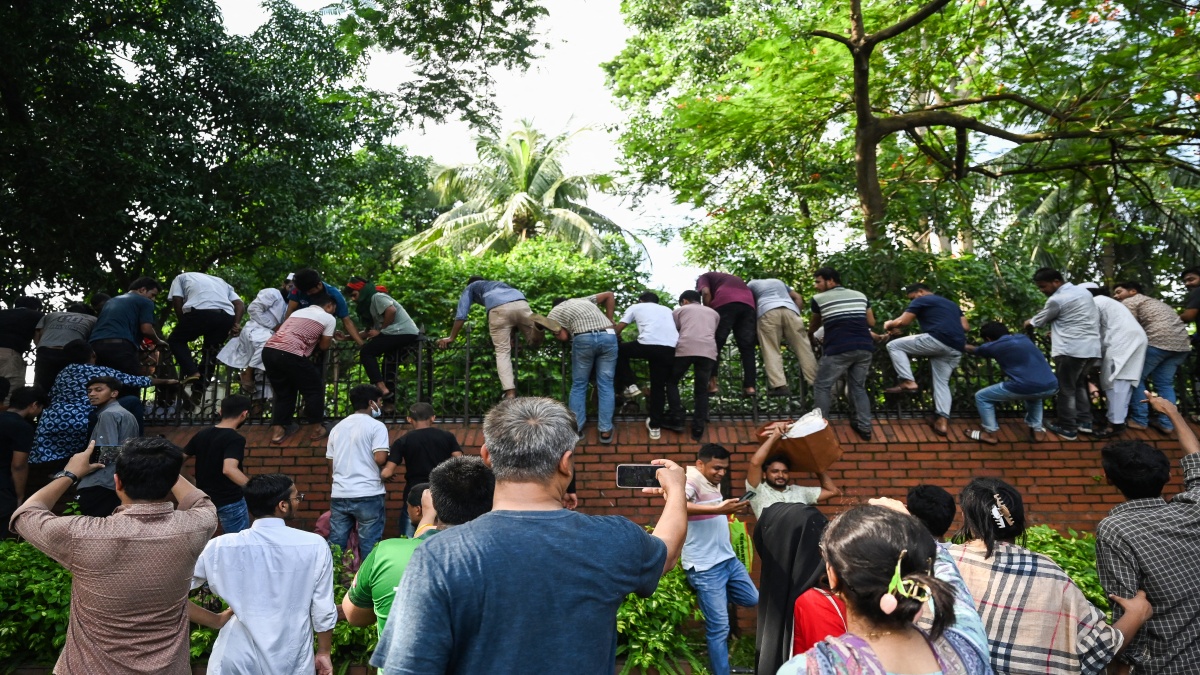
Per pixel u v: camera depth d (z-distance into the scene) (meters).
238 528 6.16
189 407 8.54
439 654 2.06
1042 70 10.46
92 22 13.05
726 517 5.64
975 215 12.77
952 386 8.00
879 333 8.64
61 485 3.82
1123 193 12.52
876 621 2.15
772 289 8.09
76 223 12.04
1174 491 7.39
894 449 7.45
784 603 4.34
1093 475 7.36
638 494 7.38
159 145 13.38
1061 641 3.04
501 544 2.17
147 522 3.75
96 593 3.63
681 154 12.23
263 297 8.30
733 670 5.87
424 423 6.70
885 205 10.66
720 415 7.97
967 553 3.26
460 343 8.30
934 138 11.59
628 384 8.05
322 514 7.23
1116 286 8.17
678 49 16.19
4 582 5.47
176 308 8.45
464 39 9.75
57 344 7.98
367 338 8.55
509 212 25.81
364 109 10.39
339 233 17.64
